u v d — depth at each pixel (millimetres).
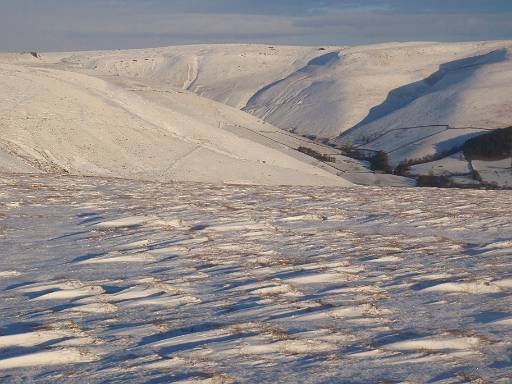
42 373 5477
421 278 8867
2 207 14539
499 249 11000
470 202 17844
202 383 5238
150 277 8836
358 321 6992
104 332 6555
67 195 17016
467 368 5625
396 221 13969
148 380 5297
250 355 5918
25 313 7191
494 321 6934
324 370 5566
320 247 11094
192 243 11188
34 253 10328
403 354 5980
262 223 13266
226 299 7832
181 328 6695
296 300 7844
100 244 11000
